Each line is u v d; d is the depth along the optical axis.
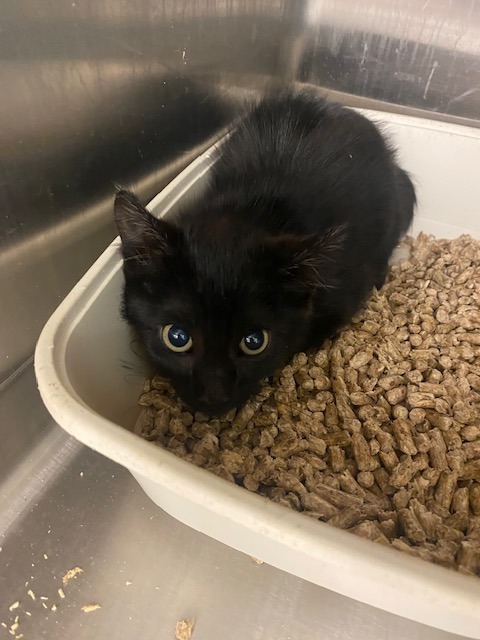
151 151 0.28
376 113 0.32
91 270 0.21
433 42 0.33
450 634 0.20
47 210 0.23
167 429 0.23
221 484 0.15
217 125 0.32
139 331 0.21
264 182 0.24
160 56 0.26
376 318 0.28
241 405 0.23
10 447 0.24
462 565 0.18
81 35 0.22
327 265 0.21
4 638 0.20
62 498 0.24
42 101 0.21
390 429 0.24
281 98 0.29
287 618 0.20
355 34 0.34
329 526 0.14
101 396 0.21
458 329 0.28
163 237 0.19
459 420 0.24
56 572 0.22
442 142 0.32
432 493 0.22
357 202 0.25
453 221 0.34
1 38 0.19
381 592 0.15
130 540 0.23
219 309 0.19
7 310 0.23
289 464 0.22
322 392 0.25
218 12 0.28
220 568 0.22
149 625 0.20
